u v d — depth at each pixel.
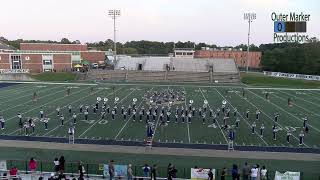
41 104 48.09
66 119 39.03
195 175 20.67
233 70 99.50
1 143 29.64
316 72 98.00
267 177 21.05
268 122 39.03
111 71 91.06
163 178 21.64
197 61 103.94
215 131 34.72
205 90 66.69
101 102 49.75
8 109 44.31
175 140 31.38
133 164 24.72
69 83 75.81
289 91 66.62
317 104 51.44
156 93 58.72
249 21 98.12
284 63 103.69
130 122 38.09
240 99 55.34
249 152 28.16
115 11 99.00
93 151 27.89
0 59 95.44
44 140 30.77
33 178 20.92
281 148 29.38
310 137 32.97
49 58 101.69
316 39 116.81
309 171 23.66
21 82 77.19
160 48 195.25
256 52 133.25
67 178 20.17
